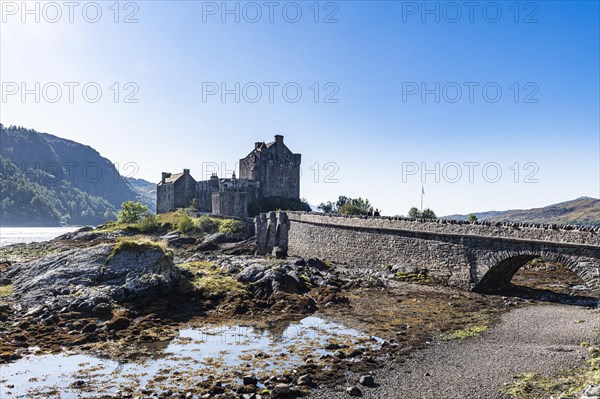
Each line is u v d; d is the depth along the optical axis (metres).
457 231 37.12
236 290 34.12
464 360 19.70
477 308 30.33
